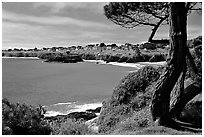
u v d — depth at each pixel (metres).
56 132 9.86
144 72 17.12
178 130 10.85
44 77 65.88
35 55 187.62
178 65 11.30
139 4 13.60
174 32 11.23
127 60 101.69
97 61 129.38
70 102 31.08
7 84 51.16
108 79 59.84
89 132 10.72
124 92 16.45
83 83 53.12
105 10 15.48
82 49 159.00
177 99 12.14
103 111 16.48
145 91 16.17
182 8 11.12
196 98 13.38
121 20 15.11
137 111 14.87
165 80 11.50
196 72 13.23
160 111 11.73
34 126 9.05
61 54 139.38
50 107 27.88
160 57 81.94
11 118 8.55
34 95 37.50
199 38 17.20
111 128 14.46
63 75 70.69
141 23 13.92
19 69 90.44
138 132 10.62
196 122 12.08
